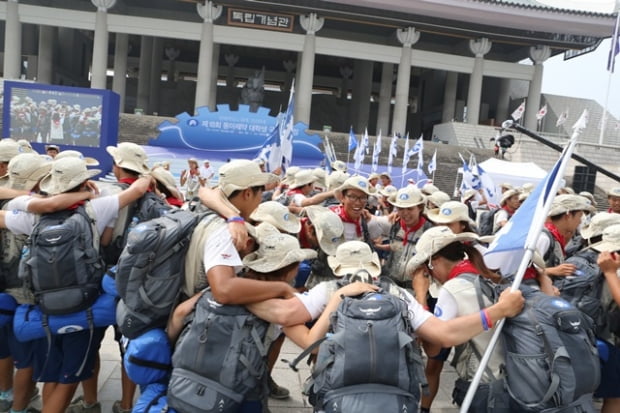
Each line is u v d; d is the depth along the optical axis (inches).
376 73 2203.5
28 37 1712.6
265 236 109.0
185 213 109.6
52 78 1632.6
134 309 102.3
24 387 134.4
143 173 143.1
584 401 95.3
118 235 133.9
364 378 85.7
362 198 181.9
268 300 98.9
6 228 127.6
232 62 2098.9
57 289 115.6
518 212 115.0
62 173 122.0
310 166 1037.2
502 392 100.9
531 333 95.8
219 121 1038.4
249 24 1466.5
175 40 1955.0
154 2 1621.6
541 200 109.0
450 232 124.2
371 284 101.8
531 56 1614.2
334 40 1512.1
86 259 118.4
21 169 137.3
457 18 1487.5
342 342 87.2
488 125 1705.2
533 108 1616.6
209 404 91.7
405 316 92.7
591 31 1488.7
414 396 87.6
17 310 125.0
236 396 93.5
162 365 102.4
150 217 134.8
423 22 1509.6
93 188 133.6
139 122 1240.8
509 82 1788.9
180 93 2025.1
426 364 172.2
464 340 96.8
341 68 2132.1
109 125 653.3
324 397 87.9
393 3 1421.0
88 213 122.9
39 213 121.0
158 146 1037.8
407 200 181.0
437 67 1578.5
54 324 117.1
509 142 213.3
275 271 106.1
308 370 193.9
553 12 1441.9
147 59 1769.2
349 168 876.0
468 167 558.3
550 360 92.5
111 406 152.6
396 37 1708.9
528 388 94.3
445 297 107.2
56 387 126.2
